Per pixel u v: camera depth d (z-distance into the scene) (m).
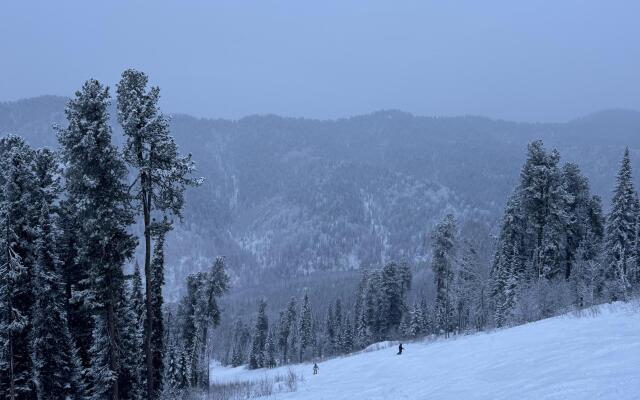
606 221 50.56
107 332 24.73
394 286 84.00
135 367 31.09
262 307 97.31
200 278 60.31
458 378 19.67
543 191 47.53
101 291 23.02
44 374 25.42
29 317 24.17
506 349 24.02
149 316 23.83
